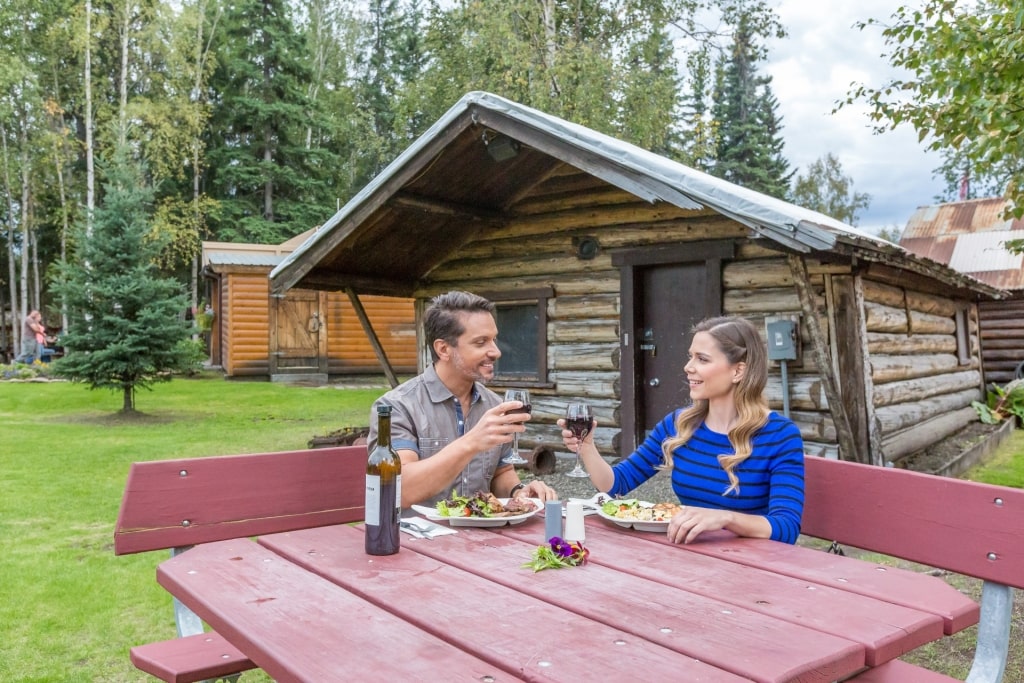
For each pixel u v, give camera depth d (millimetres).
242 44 31594
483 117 7137
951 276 8570
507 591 1868
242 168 30781
